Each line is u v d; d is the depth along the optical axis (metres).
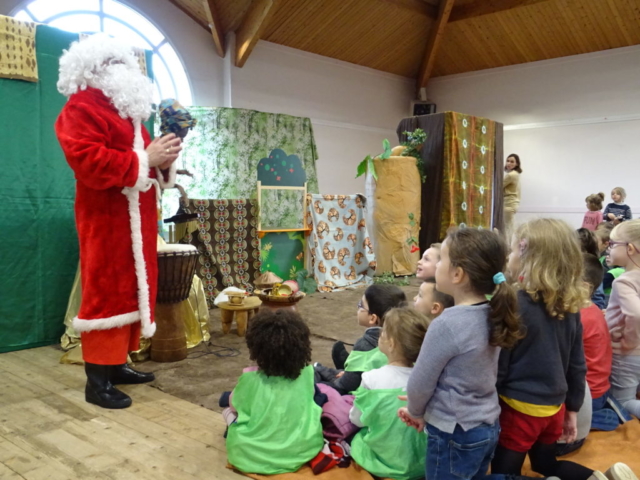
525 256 1.72
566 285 1.67
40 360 3.35
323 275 6.06
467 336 1.53
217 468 2.02
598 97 9.94
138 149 2.55
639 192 9.63
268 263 5.70
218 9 8.20
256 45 9.08
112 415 2.51
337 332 4.15
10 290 3.50
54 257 3.67
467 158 7.52
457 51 11.09
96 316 2.56
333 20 9.42
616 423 2.37
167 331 3.34
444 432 1.58
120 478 1.93
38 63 3.51
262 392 1.99
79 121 2.40
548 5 9.29
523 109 10.83
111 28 7.52
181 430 2.35
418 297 2.32
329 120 10.50
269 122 7.14
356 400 1.98
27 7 6.66
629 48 9.53
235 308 3.85
